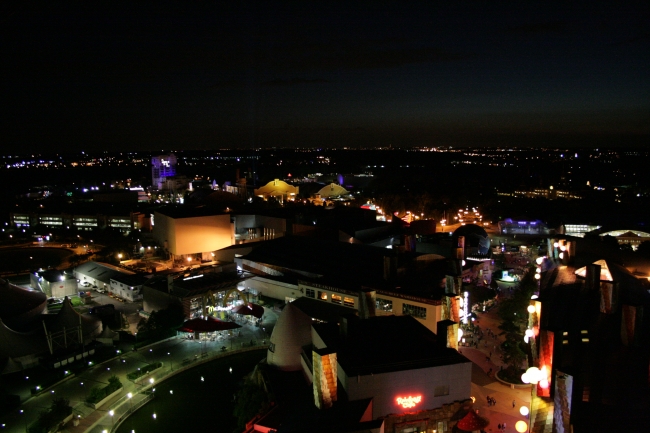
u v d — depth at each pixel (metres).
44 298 116.88
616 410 46.19
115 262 161.38
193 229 160.38
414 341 62.72
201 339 98.62
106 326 98.25
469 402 56.16
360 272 112.56
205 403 75.56
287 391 70.62
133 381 81.12
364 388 53.69
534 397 47.47
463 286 102.69
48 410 71.19
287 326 78.19
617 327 61.62
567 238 96.38
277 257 132.38
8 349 86.25
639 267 118.75
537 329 63.94
